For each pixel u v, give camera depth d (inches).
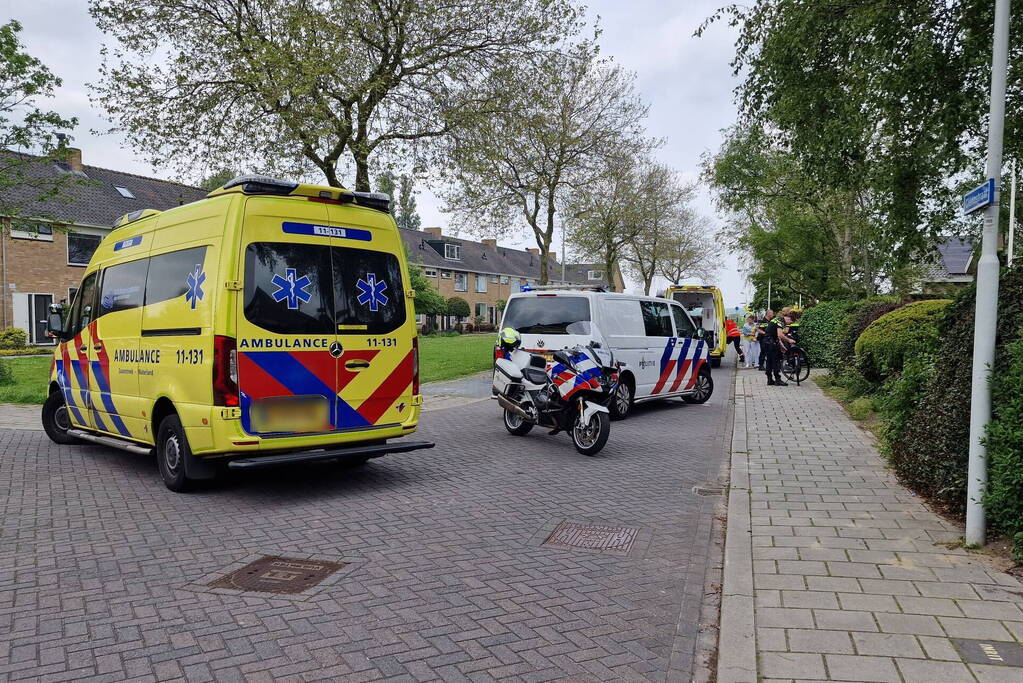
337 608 160.7
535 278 2864.2
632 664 137.9
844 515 227.1
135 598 165.3
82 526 220.4
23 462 317.1
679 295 904.3
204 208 255.8
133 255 293.4
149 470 301.6
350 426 263.7
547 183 843.4
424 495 262.1
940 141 318.3
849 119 322.0
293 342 249.9
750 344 846.5
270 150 615.2
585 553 202.1
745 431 393.1
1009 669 129.1
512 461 324.8
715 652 144.3
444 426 420.8
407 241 2351.1
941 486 227.1
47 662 134.7
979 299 188.5
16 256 1179.9
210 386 237.6
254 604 162.4
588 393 337.1
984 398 188.2
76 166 1332.4
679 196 1157.1
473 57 636.7
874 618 150.6
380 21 591.8
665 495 268.4
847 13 314.2
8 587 171.2
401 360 278.7
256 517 231.6
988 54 303.4
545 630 151.7
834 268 1073.5
